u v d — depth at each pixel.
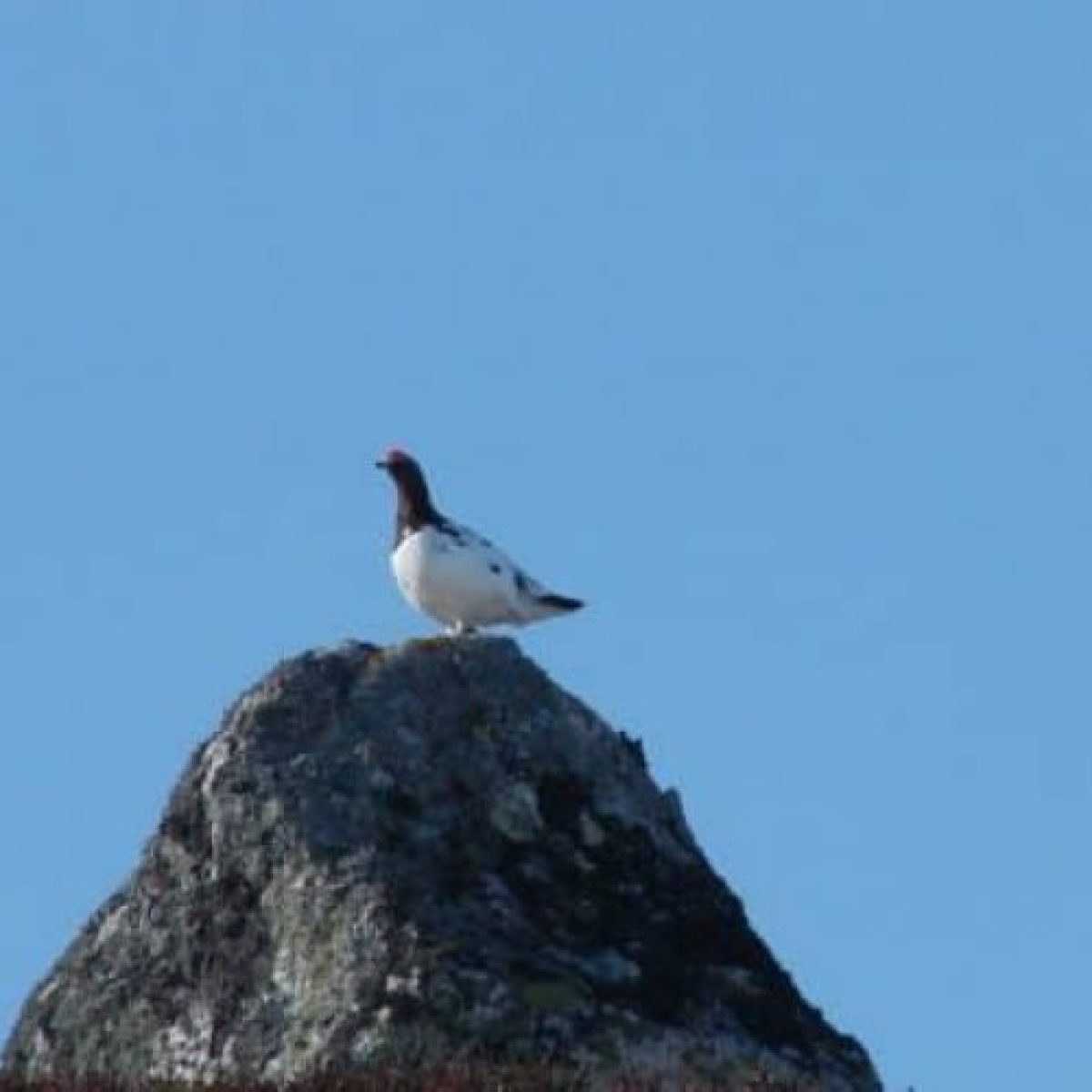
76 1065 35.25
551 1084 32.91
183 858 35.72
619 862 35.62
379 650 36.22
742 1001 35.03
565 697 36.25
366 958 34.41
